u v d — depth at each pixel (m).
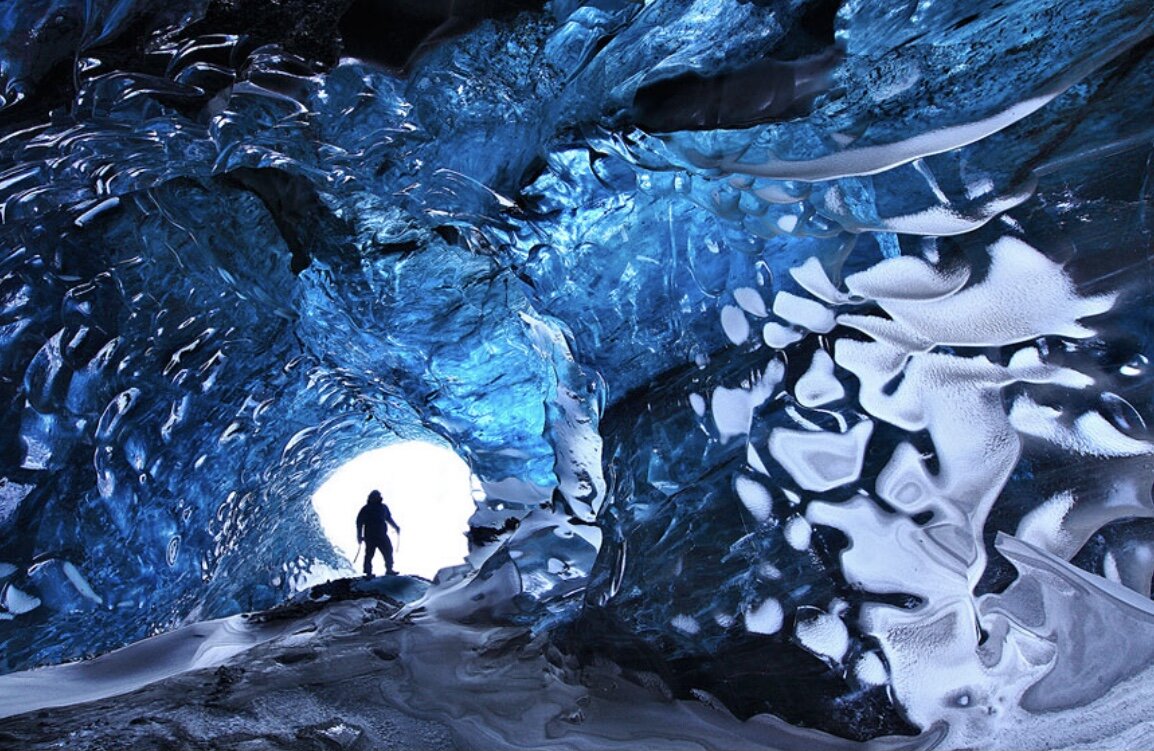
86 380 5.00
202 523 6.64
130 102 3.20
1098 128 2.73
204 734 3.06
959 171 2.95
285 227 5.04
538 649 3.79
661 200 3.86
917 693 2.67
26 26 2.73
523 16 2.89
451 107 3.45
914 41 2.69
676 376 3.94
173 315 5.35
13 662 4.83
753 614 3.11
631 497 3.90
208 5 2.74
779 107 2.96
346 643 4.35
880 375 3.23
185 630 5.35
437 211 4.38
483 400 6.65
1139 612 2.58
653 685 3.16
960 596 2.79
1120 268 2.78
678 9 2.84
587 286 4.28
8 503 4.71
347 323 6.14
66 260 4.55
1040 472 2.87
